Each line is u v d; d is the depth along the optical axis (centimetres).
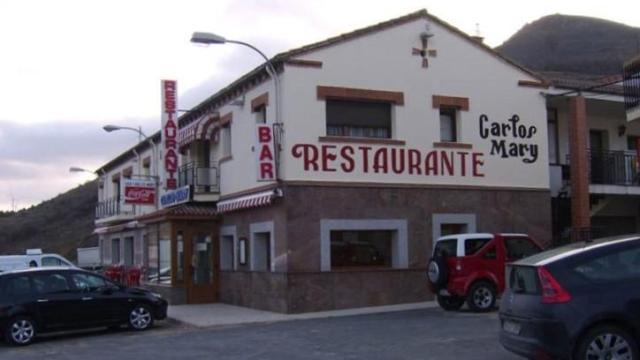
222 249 2380
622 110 2548
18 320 1511
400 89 2075
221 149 2400
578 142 2291
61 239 7094
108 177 4275
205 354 1242
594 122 2631
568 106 2505
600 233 2566
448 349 1155
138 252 3319
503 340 945
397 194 2047
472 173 2169
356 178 1995
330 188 1959
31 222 8050
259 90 2083
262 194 2006
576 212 2286
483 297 1725
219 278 2372
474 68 2203
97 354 1318
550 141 2520
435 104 2127
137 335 1595
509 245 1775
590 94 2319
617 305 850
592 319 844
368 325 1538
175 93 2531
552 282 862
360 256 2022
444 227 2147
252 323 1723
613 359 848
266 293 2012
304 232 1920
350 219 1977
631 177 2472
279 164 1934
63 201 8438
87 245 6106
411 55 2103
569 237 2309
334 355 1156
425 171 2094
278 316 1842
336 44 1992
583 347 844
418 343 1234
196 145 2647
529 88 2295
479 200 2169
